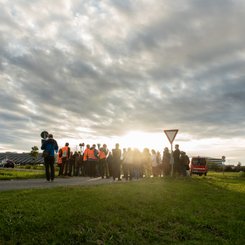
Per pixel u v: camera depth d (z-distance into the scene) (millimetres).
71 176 31062
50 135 21938
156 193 15609
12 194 12391
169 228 10180
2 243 7230
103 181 23812
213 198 16672
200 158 51375
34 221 8508
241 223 11570
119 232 8953
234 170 91125
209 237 9750
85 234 8250
